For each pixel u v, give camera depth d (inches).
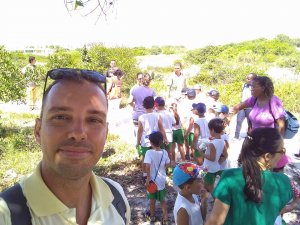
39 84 369.7
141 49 1889.8
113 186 52.6
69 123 41.6
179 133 240.4
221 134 176.6
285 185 85.8
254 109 153.4
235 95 499.2
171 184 215.8
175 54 1695.4
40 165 44.4
